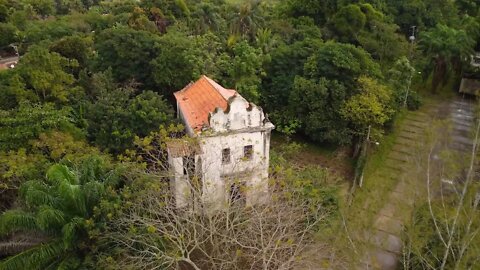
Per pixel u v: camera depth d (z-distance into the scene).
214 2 55.69
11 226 19.58
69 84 31.73
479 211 17.30
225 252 21.06
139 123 28.23
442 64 47.69
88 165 22.58
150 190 22.11
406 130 41.19
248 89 35.41
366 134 35.69
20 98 28.47
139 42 35.78
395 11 55.66
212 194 23.92
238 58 36.41
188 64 34.50
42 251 19.50
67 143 24.59
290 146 33.62
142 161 26.22
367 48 46.53
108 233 20.31
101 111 29.02
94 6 69.81
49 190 21.06
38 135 25.00
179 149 24.22
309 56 39.00
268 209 22.11
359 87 36.62
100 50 36.38
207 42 38.53
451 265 17.45
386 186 28.55
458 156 20.34
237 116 24.80
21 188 21.09
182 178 24.00
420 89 49.97
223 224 23.72
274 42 42.47
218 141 24.83
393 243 25.53
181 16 49.59
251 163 26.00
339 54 36.72
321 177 28.39
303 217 23.03
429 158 18.95
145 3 50.81
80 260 20.31
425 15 55.59
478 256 15.90
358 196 30.25
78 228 20.17
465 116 43.28
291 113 37.19
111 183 21.88
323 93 34.97
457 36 47.75
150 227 19.20
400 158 36.47
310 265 21.25
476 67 49.12
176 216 21.30
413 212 18.83
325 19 51.16
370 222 20.84
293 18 50.97
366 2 52.75
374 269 20.11
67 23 52.44
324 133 35.66
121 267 19.23
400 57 45.78
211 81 29.97
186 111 27.75
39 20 59.44
